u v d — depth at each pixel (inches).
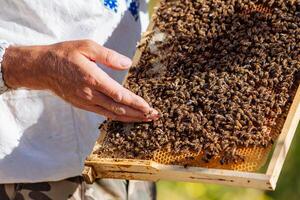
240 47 155.2
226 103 147.3
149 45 163.9
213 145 141.6
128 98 144.6
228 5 163.9
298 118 143.2
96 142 150.4
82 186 167.0
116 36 171.6
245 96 147.1
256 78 148.8
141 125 149.0
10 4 158.1
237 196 303.4
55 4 160.6
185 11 166.7
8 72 150.8
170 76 156.6
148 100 152.8
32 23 160.1
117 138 149.3
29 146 161.3
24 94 159.9
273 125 142.3
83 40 149.2
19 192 162.6
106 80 144.3
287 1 159.2
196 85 152.1
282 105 143.7
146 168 142.6
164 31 164.9
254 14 160.4
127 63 148.8
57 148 162.9
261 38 155.0
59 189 164.7
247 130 142.4
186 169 140.2
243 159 139.2
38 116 161.5
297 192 316.2
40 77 148.7
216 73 152.8
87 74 144.1
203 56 157.2
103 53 147.3
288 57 150.3
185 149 143.6
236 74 151.1
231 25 160.4
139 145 146.8
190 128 145.0
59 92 148.8
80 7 162.9
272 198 316.5
